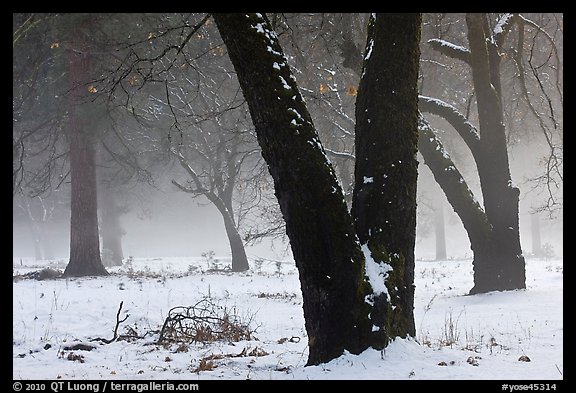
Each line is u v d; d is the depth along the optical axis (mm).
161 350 10492
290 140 7438
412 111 7984
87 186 26328
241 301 17484
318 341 7543
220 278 25219
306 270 7547
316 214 7445
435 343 9602
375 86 7957
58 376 7871
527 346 9062
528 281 21953
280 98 7438
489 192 17922
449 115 18359
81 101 24328
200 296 18062
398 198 7875
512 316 12875
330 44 18906
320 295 7473
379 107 7926
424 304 16453
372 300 7438
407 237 7953
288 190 7500
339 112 22188
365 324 7398
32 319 13406
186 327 11867
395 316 7664
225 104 28500
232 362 8617
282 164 7492
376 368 6973
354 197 8062
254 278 25719
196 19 21297
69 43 23094
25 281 22094
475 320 12594
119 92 24844
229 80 28062
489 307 14797
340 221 7461
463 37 25766
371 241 7789
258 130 7633
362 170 8039
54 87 27219
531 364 7520
